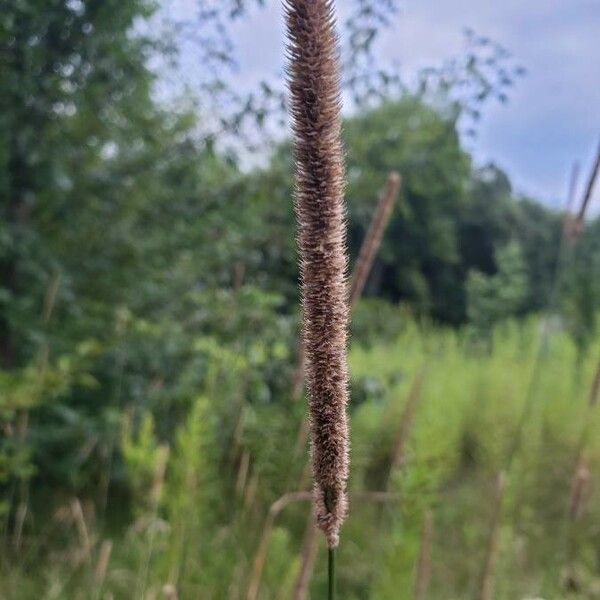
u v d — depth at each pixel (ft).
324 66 2.84
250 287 14.12
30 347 13.29
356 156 14.53
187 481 9.39
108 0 12.64
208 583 9.69
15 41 12.67
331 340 3.19
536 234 61.26
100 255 14.60
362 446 14.94
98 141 14.38
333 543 3.44
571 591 13.23
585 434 10.89
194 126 14.55
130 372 13.89
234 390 12.07
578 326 33.06
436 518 13.83
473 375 25.49
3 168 12.88
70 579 10.78
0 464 10.72
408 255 41.50
